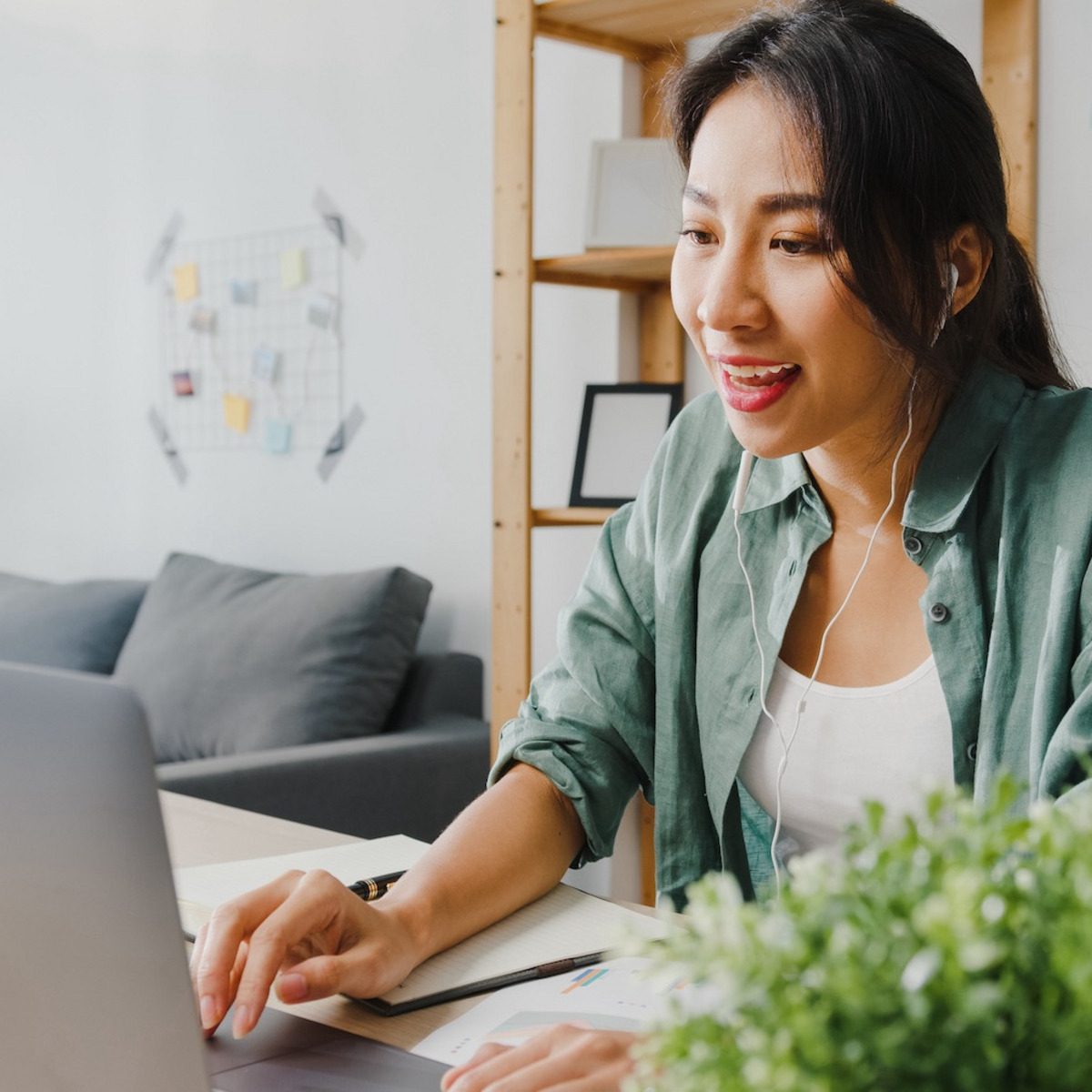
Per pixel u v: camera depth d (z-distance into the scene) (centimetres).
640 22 249
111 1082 53
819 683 115
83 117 400
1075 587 102
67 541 414
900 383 104
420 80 310
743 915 38
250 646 289
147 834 56
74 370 409
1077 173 217
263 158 348
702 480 126
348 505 331
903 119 92
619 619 127
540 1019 80
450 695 290
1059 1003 35
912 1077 34
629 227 250
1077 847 38
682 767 123
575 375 281
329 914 85
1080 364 216
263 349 348
